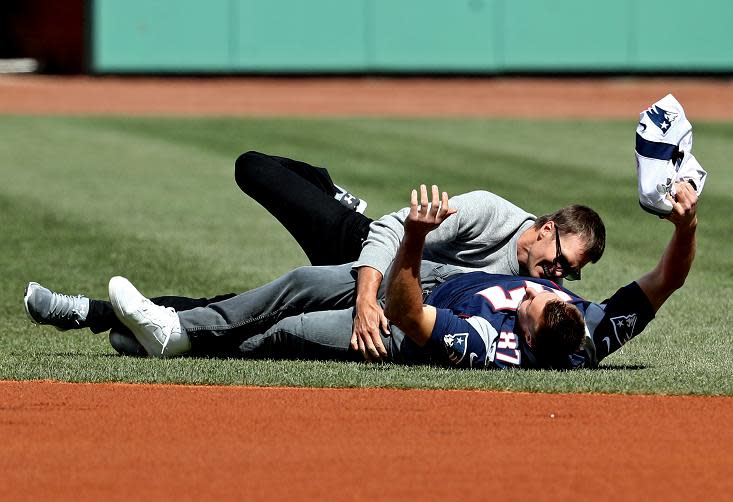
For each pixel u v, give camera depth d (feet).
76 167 169.48
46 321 64.28
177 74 320.09
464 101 269.03
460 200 63.77
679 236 60.03
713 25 313.94
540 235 62.90
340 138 201.05
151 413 52.16
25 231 117.70
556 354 59.93
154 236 116.57
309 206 69.82
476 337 60.13
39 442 47.52
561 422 51.21
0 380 58.70
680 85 305.53
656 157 58.34
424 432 49.34
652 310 62.23
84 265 100.32
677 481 43.11
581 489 42.06
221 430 49.42
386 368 61.26
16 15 336.29
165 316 63.72
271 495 41.14
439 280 63.72
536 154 183.01
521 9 316.40
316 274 63.31
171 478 42.96
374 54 318.65
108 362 63.31
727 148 191.72
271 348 64.23
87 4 319.27
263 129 213.05
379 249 62.18
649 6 313.73
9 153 182.70
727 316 80.94
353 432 49.24
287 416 51.78
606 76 317.01
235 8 317.63
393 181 153.99
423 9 317.01
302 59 319.47
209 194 147.54
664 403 54.95
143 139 200.64
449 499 40.83
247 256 106.42
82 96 274.36
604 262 104.37
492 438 48.57
